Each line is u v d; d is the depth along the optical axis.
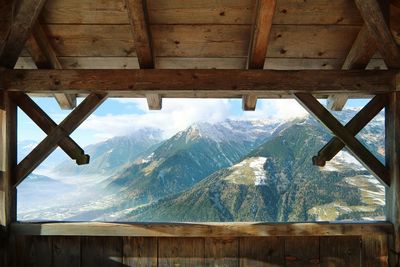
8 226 3.14
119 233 3.16
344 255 3.23
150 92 3.15
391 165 3.13
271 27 3.00
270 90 3.10
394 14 3.07
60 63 3.62
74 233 3.16
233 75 3.09
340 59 3.54
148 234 3.15
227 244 3.25
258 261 3.24
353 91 3.10
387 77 3.08
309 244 3.25
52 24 3.21
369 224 3.12
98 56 3.55
